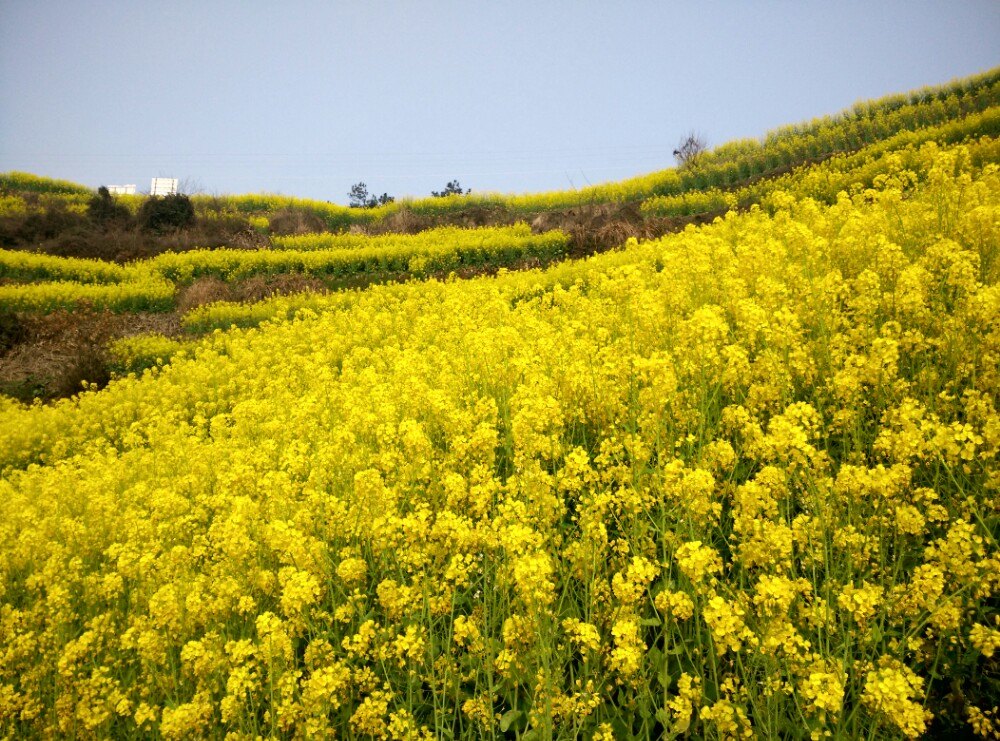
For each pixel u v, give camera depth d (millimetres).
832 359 4371
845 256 6262
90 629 4016
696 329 4227
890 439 3150
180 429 8891
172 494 4906
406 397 5500
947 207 6402
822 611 2484
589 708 2574
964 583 2521
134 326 17969
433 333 10281
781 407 4152
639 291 6051
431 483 4270
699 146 38562
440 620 3189
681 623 3070
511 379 5168
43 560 4785
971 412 3502
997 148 13078
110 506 5324
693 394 4363
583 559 3080
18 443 10109
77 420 10906
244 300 19344
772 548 2809
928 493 2969
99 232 30344
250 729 2883
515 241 21500
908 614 2568
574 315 8938
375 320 12336
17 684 3771
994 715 2578
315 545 3609
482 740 2785
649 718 2744
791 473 3207
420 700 3100
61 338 16812
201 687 3193
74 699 3371
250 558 3938
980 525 2998
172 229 31938
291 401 8898
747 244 7891
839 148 29594
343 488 4527
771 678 2432
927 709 2639
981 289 4379
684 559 2551
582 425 4852
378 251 22391
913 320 4680
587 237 20750
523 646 2846
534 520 3322
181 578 3814
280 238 31156
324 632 3305
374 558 3863
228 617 3633
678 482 3133
